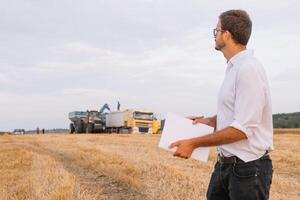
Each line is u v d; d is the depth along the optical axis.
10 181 10.84
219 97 4.25
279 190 10.09
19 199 8.66
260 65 4.05
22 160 15.34
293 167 15.02
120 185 10.75
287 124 87.25
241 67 4.00
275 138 32.66
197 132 4.33
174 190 9.43
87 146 22.38
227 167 4.14
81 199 8.62
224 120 4.18
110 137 32.94
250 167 4.00
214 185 4.34
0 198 8.61
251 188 3.99
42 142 26.91
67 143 25.52
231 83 4.12
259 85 3.93
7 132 55.19
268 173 4.08
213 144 4.04
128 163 13.91
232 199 4.11
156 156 16.86
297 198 9.20
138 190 9.90
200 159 4.22
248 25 4.20
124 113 46.94
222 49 4.30
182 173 11.57
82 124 49.88
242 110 3.93
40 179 10.60
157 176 11.36
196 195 8.93
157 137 33.50
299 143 26.91
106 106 52.88
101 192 9.87
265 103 4.03
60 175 11.12
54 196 8.34
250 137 3.99
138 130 46.88
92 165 13.88
